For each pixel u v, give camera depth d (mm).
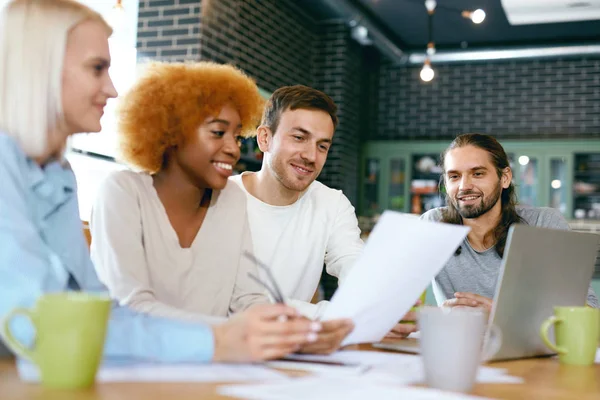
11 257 902
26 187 1034
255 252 2033
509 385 971
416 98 7879
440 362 894
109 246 1437
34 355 784
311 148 1961
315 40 7000
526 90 7535
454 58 7406
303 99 1954
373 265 1072
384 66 7988
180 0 5133
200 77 1511
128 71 5105
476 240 2379
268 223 2059
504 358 1254
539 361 1282
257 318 971
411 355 1218
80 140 4422
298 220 2084
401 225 1043
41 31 1051
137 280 1425
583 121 7336
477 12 5773
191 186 1588
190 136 1506
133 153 1552
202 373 893
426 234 1080
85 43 1099
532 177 7359
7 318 784
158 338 941
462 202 2326
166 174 1591
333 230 2125
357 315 1141
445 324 894
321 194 2156
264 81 5977
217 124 1513
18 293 879
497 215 2359
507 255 1191
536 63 7520
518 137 7512
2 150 995
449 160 2389
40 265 915
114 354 914
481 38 7484
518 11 6312
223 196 1682
